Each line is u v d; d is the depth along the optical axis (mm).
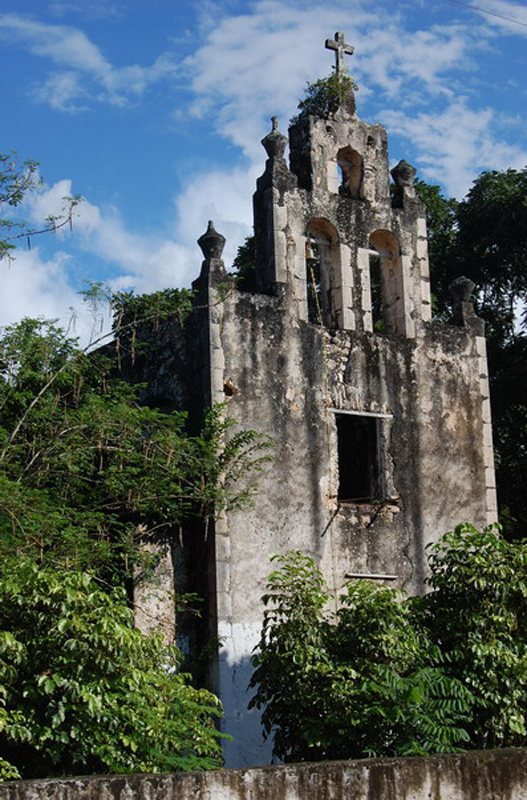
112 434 15477
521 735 13250
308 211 17625
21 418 15633
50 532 14133
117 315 17078
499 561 13805
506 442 24516
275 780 8594
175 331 17125
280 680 13180
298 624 13250
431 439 17891
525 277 25156
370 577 16781
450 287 19203
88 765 10703
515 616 13766
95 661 10648
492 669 13148
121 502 15336
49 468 15336
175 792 8242
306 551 16328
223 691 15164
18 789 7809
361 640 12992
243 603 15641
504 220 24562
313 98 18453
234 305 16547
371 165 18453
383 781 8953
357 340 17562
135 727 10883
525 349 24578
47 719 10492
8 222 15281
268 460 16047
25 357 16078
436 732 11617
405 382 17859
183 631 15594
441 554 17484
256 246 17656
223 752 14953
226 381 16234
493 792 9344
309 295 22031
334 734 12539
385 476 17312
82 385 16344
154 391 17500
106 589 15125
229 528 15773
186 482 15625
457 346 18547
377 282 24781
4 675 10344
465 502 17969
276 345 16781
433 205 26062
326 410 17016
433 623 13867
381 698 12367
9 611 10883
